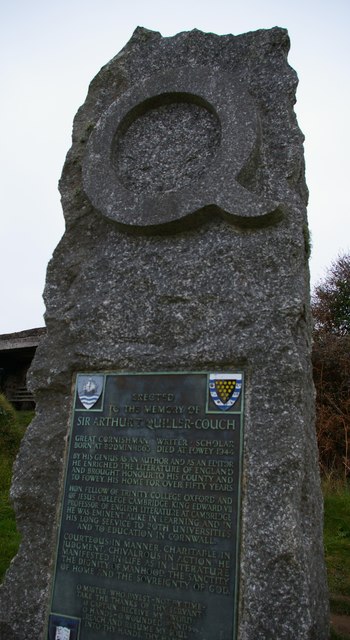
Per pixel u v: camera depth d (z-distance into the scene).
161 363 3.43
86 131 4.36
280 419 3.10
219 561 2.97
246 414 3.16
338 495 7.05
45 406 3.70
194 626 2.92
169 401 3.34
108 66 4.51
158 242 3.75
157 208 3.69
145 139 4.15
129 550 3.18
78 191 4.17
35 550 3.39
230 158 3.64
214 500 3.07
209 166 3.85
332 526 5.99
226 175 3.60
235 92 3.84
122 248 3.85
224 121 3.77
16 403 13.06
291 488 2.96
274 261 3.42
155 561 3.11
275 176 3.67
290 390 3.13
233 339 3.31
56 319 3.86
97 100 4.45
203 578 2.98
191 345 3.41
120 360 3.54
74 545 3.32
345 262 14.30
